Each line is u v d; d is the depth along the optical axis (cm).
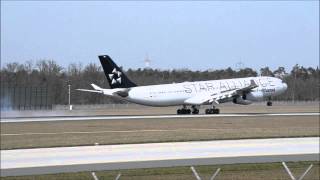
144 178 4997
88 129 11438
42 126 12412
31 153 6900
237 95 19062
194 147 7581
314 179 4844
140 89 18325
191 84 18975
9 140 8800
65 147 7606
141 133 10181
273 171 5350
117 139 8831
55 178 4956
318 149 7306
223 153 6850
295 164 5822
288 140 8562
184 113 19462
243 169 5472
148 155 6650
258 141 8419
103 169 5472
